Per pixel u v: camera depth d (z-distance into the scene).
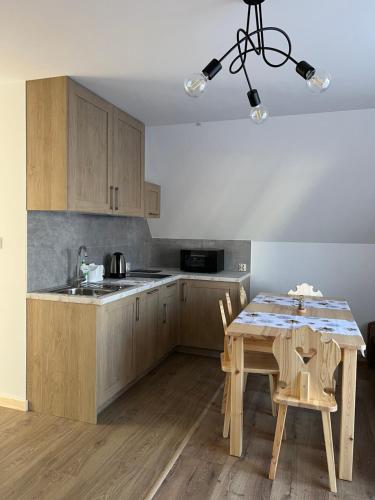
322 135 3.49
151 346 3.57
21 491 2.03
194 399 3.12
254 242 4.56
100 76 2.68
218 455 2.36
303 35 2.07
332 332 2.33
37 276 2.95
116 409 2.94
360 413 2.94
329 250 4.32
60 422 2.73
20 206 2.82
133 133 3.62
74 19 1.94
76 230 3.41
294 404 2.09
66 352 2.76
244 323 2.51
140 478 2.14
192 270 4.43
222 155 3.89
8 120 2.82
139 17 1.92
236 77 2.64
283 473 2.20
